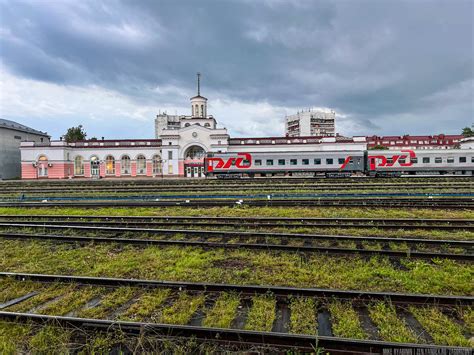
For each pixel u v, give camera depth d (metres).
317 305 5.39
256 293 5.74
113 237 10.61
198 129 50.03
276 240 9.77
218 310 5.27
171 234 10.77
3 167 51.47
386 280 6.55
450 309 5.16
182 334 4.56
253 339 4.41
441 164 35.12
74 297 5.94
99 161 51.03
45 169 49.22
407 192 20.89
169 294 5.95
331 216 14.08
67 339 4.54
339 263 7.62
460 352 4.04
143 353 4.17
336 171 36.34
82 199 21.48
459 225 11.25
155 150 51.16
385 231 10.70
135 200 20.38
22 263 8.28
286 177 35.81
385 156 35.44
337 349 4.23
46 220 14.48
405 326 4.80
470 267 7.18
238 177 38.00
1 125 51.06
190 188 25.77
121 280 6.38
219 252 8.53
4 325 4.93
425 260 7.75
